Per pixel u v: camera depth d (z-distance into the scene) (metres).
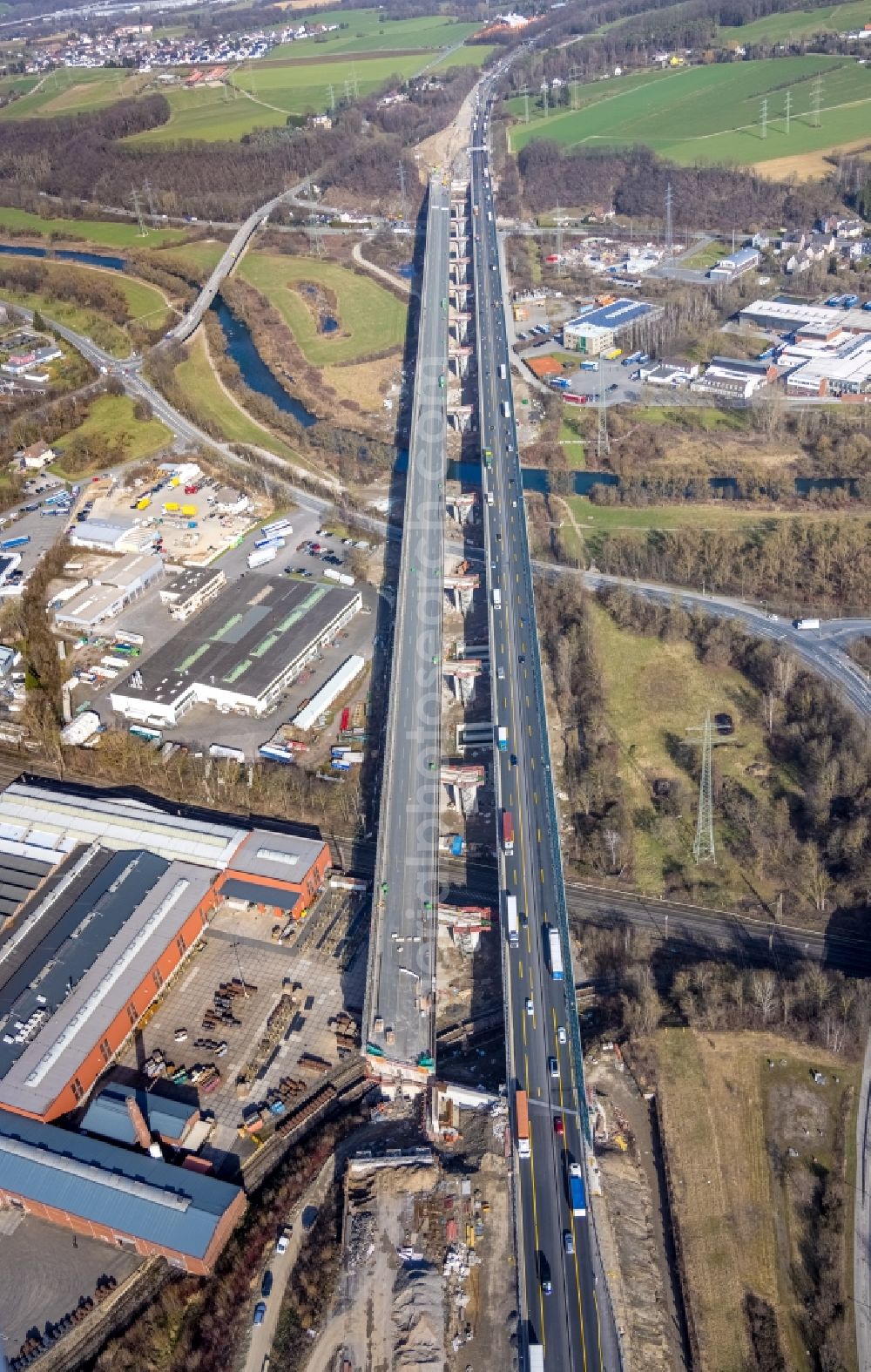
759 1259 156.38
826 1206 160.88
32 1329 155.75
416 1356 143.50
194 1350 149.50
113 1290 159.75
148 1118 177.62
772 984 187.50
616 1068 184.00
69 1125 180.88
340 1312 150.38
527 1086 168.88
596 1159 164.75
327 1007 198.75
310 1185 169.12
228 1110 182.25
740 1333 148.38
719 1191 164.62
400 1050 179.25
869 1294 150.62
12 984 196.62
